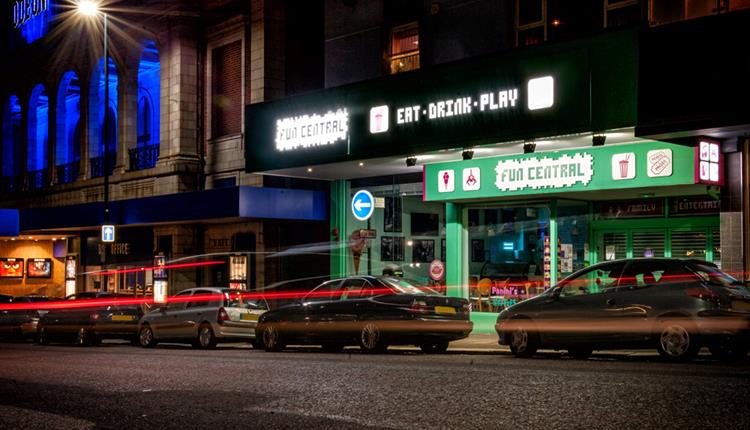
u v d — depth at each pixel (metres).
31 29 42.66
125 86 34.72
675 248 18.73
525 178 19.88
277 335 18.66
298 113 23.12
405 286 17.06
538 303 14.64
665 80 15.46
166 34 31.50
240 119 29.23
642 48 15.84
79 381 12.79
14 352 20.17
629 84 16.23
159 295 27.69
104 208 30.69
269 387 11.26
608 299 13.58
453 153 20.08
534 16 19.95
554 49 17.42
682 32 15.30
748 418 7.94
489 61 18.59
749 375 10.75
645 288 13.24
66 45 39.09
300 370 13.29
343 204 25.78
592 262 19.98
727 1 15.30
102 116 39.41
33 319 26.69
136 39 33.84
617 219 19.72
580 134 17.11
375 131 20.98
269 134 24.02
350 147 21.59
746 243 15.94
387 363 14.12
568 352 15.34
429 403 9.45
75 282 38.81
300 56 28.48
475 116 18.83
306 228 27.38
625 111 16.27
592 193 19.16
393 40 23.50
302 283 27.19
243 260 28.64
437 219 22.73
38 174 41.94
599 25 18.67
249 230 28.28
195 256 30.80
